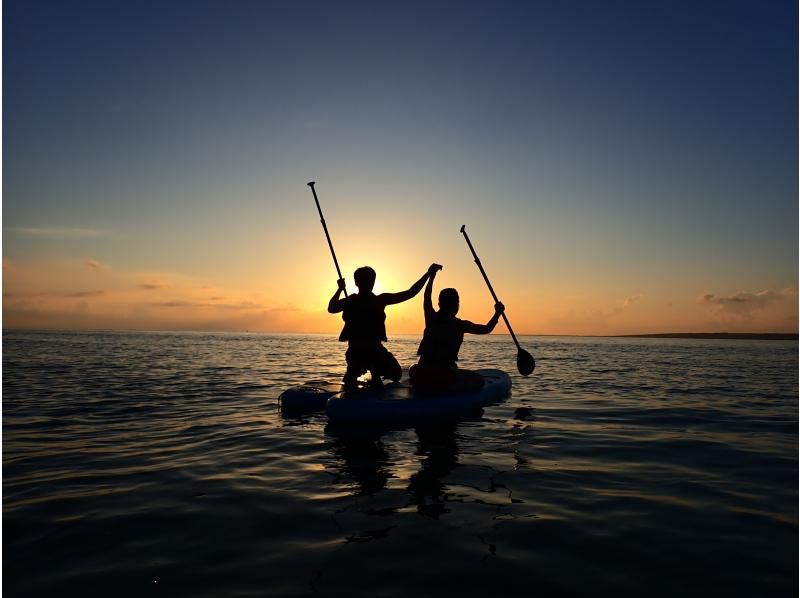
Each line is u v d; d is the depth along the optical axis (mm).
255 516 3014
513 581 2252
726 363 18000
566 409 6914
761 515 3061
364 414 5793
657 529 2840
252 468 4031
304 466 4082
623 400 7863
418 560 2443
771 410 6965
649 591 2178
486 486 3580
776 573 2346
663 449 4699
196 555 2502
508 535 2742
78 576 2297
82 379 10516
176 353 22469
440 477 3783
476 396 6727
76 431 5445
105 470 3980
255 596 2119
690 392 8977
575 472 3939
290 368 14312
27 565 2404
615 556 2506
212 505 3199
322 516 3012
